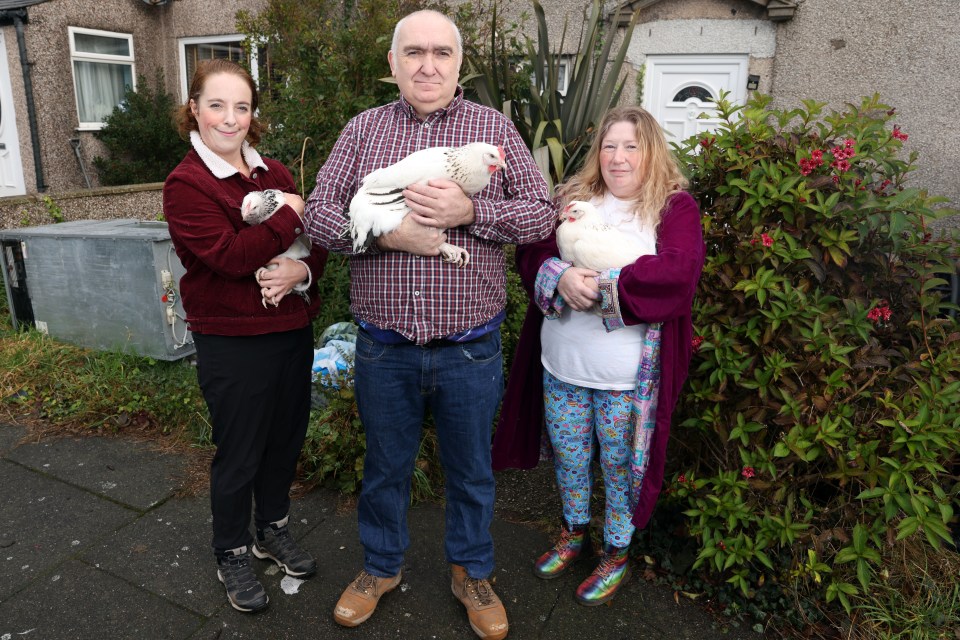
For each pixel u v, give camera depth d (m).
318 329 3.90
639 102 6.38
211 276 1.90
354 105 4.01
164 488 2.83
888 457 2.09
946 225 5.19
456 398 1.90
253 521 2.55
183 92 9.27
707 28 5.98
